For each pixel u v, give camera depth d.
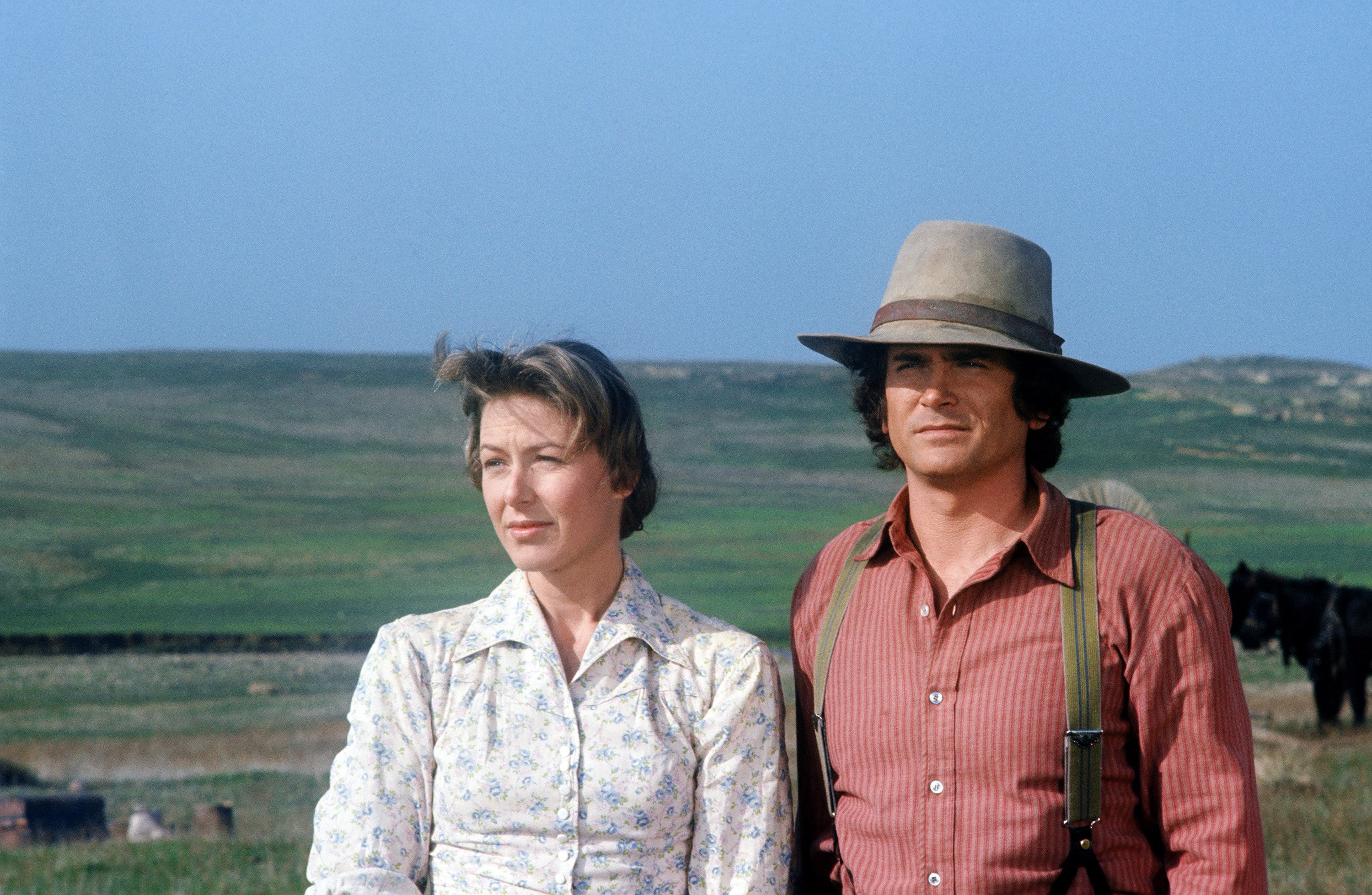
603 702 2.57
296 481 90.25
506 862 2.48
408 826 2.54
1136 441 105.50
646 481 2.82
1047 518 2.60
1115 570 2.53
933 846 2.50
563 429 2.56
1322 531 69.56
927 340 2.55
